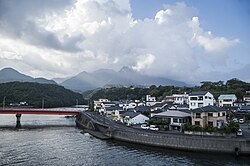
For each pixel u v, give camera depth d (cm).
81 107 17712
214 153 4200
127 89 18975
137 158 4009
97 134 6469
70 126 8825
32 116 13425
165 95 13475
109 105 12325
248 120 7025
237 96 10588
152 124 6122
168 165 3612
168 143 4638
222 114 5453
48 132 7119
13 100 16600
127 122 7281
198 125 5069
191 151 4369
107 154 4284
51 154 4269
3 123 9581
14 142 5400
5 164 3638
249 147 4047
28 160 3862
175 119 5875
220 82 14300
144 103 11962
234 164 3662
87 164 3669
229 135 4653
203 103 7450
